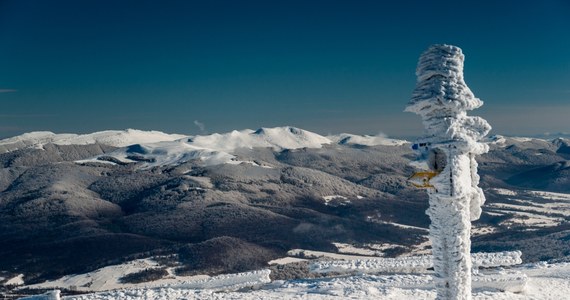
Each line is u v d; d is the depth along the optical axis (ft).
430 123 55.83
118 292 99.55
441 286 55.36
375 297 95.81
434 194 55.67
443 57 54.90
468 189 55.06
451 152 54.60
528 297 98.07
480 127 56.39
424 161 55.57
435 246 55.88
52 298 94.73
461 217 54.85
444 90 54.60
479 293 97.66
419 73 56.08
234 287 113.50
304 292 100.94
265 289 109.81
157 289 101.91
